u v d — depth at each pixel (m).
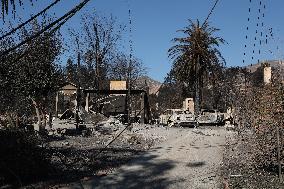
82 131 29.05
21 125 19.20
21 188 12.20
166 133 29.42
